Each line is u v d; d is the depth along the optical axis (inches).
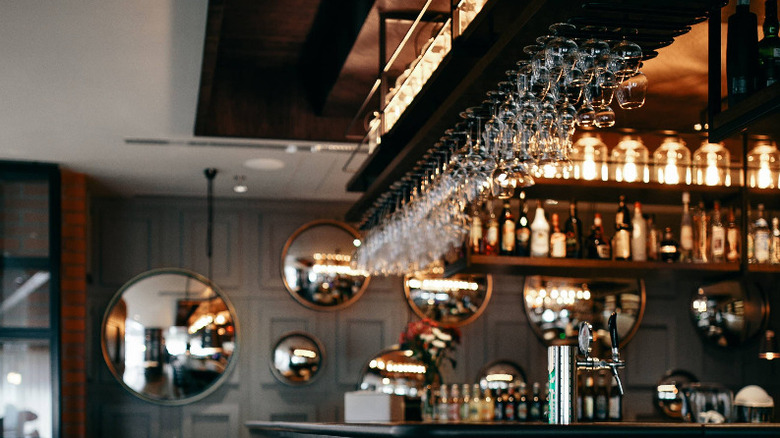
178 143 224.2
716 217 192.1
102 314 271.1
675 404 292.8
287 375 279.4
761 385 301.1
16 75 177.0
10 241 241.8
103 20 151.6
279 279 284.2
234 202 285.3
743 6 102.2
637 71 113.6
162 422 270.5
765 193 182.2
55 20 151.6
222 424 274.5
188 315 275.3
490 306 293.6
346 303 286.0
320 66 210.5
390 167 168.2
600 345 293.6
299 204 288.5
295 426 160.1
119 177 257.3
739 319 299.4
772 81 99.9
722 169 182.2
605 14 100.1
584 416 247.0
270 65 217.8
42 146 226.5
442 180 161.3
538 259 195.8
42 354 241.3
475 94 127.0
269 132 216.8
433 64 131.5
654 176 180.4
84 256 253.0
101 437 265.3
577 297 296.0
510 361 290.7
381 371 285.3
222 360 275.4
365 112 172.4
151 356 270.8
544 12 98.9
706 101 144.4
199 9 146.7
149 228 278.1
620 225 197.2
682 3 97.9
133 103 194.2
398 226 189.5
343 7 179.8
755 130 97.3
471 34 117.1
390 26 154.3
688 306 301.7
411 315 290.4
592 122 121.1
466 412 230.1
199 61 169.3
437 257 197.6
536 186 177.8
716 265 190.4
